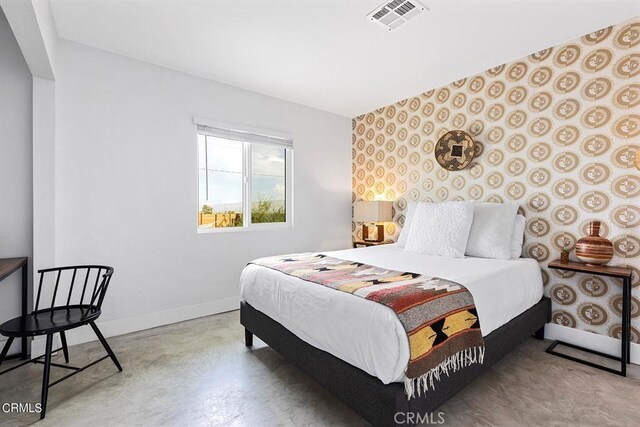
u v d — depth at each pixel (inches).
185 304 117.9
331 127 167.2
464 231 103.6
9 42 87.4
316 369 65.3
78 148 96.0
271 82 127.0
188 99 117.7
